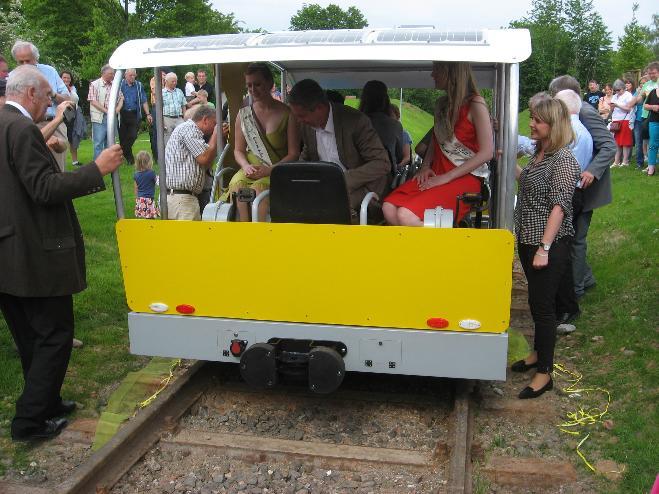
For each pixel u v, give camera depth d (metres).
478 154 4.07
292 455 3.66
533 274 4.32
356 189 4.30
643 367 4.61
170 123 11.28
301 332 3.90
